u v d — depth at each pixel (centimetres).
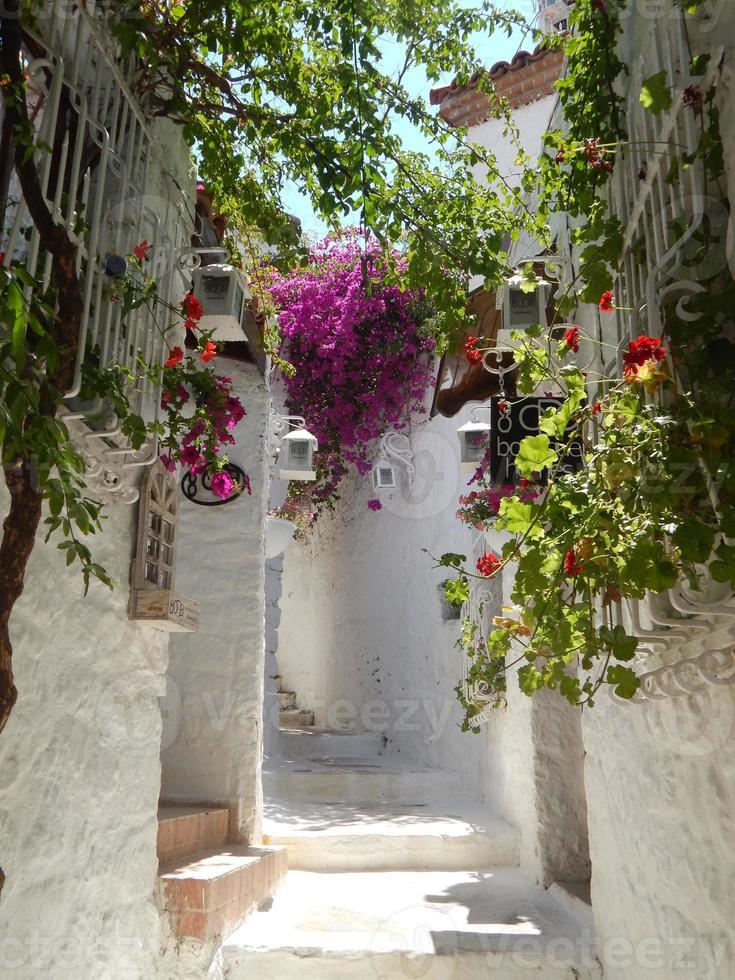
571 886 444
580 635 227
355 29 275
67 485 192
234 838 480
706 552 174
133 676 302
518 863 522
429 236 332
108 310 260
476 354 308
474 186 341
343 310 938
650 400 210
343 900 440
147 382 304
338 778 685
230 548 522
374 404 947
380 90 320
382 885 475
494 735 605
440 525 796
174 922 331
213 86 317
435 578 800
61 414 234
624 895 308
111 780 283
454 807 631
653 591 198
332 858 516
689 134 211
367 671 968
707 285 211
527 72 631
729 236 202
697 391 199
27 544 193
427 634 820
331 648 1075
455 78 340
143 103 309
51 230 215
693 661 214
